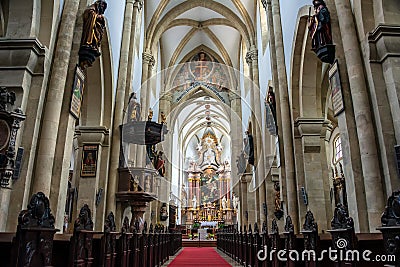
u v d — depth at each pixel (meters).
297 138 11.36
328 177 10.91
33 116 6.85
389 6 6.99
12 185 6.47
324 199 10.66
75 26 8.35
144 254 8.18
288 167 11.37
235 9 21.64
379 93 6.70
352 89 7.00
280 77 12.57
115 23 12.27
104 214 10.95
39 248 3.38
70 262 4.13
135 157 11.76
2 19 7.29
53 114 7.20
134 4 14.92
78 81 8.20
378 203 6.25
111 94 11.77
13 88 6.73
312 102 11.34
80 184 10.73
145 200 11.73
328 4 8.09
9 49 6.86
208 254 17.23
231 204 30.92
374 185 6.36
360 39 7.21
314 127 11.06
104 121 11.59
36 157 6.92
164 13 21.55
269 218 14.84
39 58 7.11
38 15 7.46
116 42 12.54
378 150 6.56
